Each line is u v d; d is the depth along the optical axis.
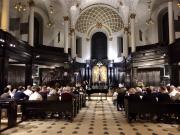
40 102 10.16
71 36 31.33
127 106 9.95
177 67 19.08
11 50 16.36
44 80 23.91
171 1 20.66
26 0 22.28
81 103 15.37
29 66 21.09
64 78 25.48
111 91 28.52
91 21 34.62
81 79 32.78
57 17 29.55
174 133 7.39
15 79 22.12
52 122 9.65
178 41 17.67
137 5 26.45
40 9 27.86
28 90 12.27
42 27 28.64
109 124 9.16
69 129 8.07
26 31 20.27
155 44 25.14
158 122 9.67
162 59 20.66
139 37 30.12
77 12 31.25
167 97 10.08
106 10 33.12
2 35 14.79
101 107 15.99
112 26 34.41
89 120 10.20
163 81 21.03
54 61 24.69
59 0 26.47
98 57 35.22
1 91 14.71
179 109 9.60
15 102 8.90
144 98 9.80
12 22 18.02
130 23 29.11
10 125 8.45
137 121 9.94
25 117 10.37
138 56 24.09
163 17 26.67
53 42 29.91
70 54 30.11
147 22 24.20
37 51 22.28
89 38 35.25
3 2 16.20
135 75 24.83
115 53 34.28
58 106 10.06
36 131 7.71
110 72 33.00
